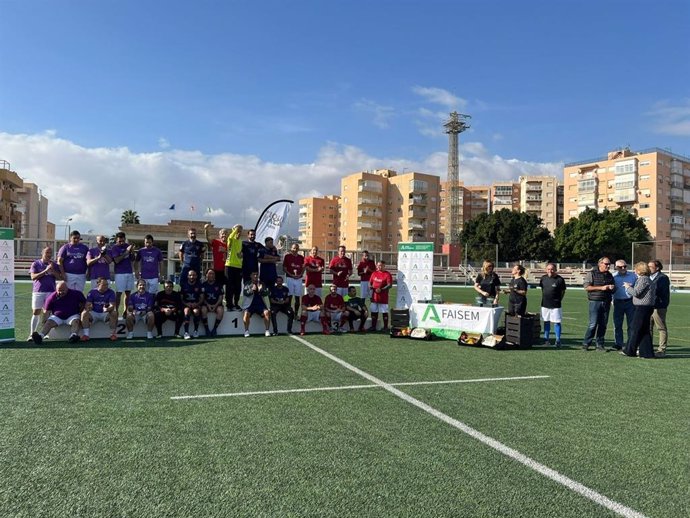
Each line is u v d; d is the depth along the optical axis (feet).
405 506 10.32
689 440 14.76
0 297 30.04
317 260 39.29
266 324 35.94
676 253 248.73
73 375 21.67
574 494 11.08
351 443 13.94
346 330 39.63
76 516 9.70
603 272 32.76
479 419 16.46
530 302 78.18
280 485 11.20
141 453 12.95
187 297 34.27
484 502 10.59
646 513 10.29
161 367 23.75
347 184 291.58
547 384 22.08
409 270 40.88
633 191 247.09
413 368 25.07
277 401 18.16
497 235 210.18
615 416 17.16
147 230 159.02
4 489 10.80
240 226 37.24
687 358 30.07
